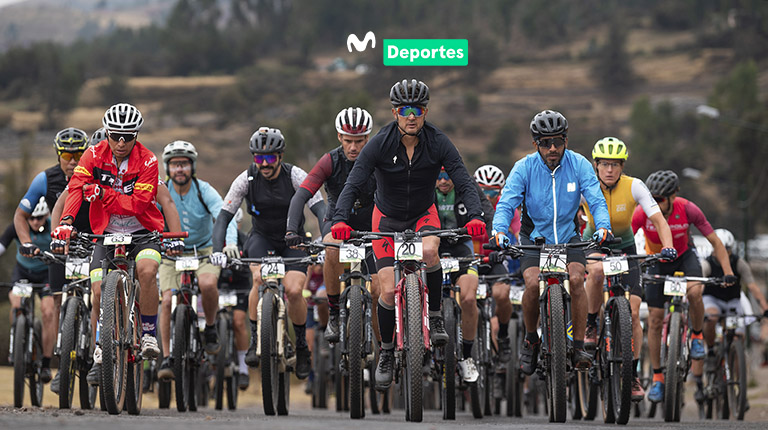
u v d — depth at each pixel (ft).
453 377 43.39
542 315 39.06
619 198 48.39
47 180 50.65
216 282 54.54
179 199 55.06
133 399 39.19
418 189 38.42
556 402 37.96
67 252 36.94
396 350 37.68
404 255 36.86
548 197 41.06
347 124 45.09
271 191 49.57
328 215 48.03
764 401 91.86
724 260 54.24
